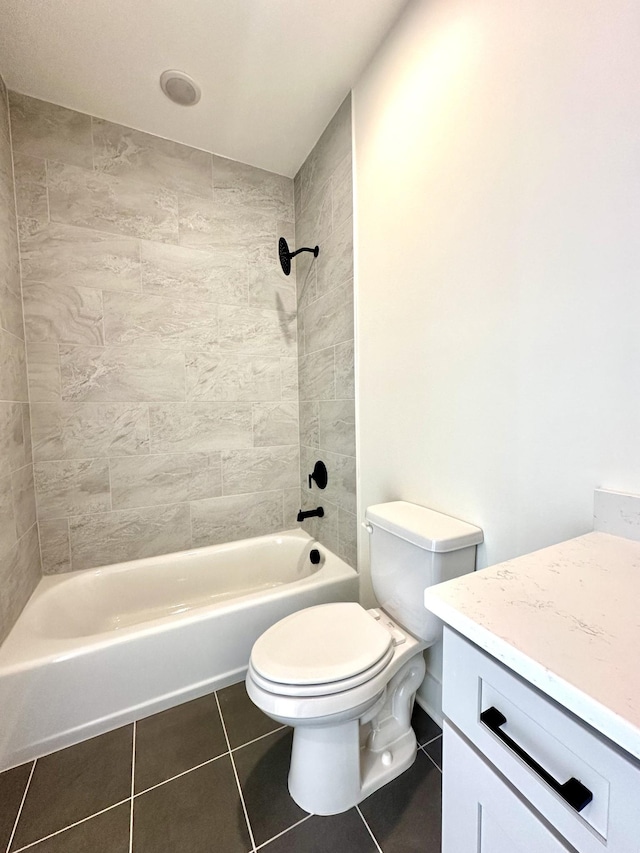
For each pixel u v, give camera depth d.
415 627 1.08
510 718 0.44
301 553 2.03
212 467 2.02
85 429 1.71
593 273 0.73
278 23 1.23
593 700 0.33
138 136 1.74
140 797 1.01
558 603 0.49
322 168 1.78
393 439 1.39
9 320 1.40
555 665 0.37
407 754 1.10
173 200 1.83
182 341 1.90
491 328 0.97
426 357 1.20
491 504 1.00
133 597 1.78
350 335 1.63
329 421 1.86
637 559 0.62
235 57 1.35
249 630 1.46
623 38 0.66
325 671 0.90
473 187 0.99
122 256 1.74
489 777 0.46
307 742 0.97
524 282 0.88
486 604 0.50
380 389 1.45
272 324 2.13
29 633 1.27
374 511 1.22
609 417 0.72
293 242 2.16
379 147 1.36
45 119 1.56
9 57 1.34
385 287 1.38
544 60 0.79
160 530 1.91
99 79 1.45
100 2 1.15
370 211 1.44
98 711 1.21
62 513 1.69
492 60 0.91
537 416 0.87
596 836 0.35
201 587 1.93
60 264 1.62
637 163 0.65
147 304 1.81
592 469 0.76
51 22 1.21
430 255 1.16
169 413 1.89
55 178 1.59
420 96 1.15
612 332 0.71
